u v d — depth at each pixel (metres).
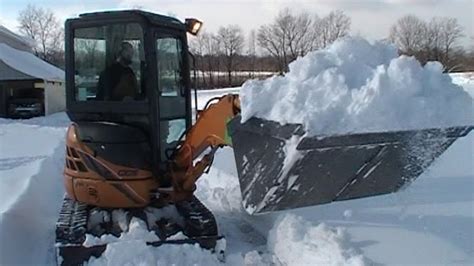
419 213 6.48
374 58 4.65
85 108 6.30
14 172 10.59
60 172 10.98
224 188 8.76
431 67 4.40
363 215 6.45
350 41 4.72
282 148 4.57
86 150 6.04
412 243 5.46
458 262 4.95
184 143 6.02
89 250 5.46
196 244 5.62
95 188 6.01
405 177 4.79
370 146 4.30
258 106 4.74
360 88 4.33
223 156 12.54
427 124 4.20
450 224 6.05
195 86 6.70
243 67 65.88
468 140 12.29
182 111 6.59
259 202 4.98
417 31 60.50
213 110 5.73
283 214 6.35
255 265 5.53
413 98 4.23
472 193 7.38
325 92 4.40
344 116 4.23
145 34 5.98
